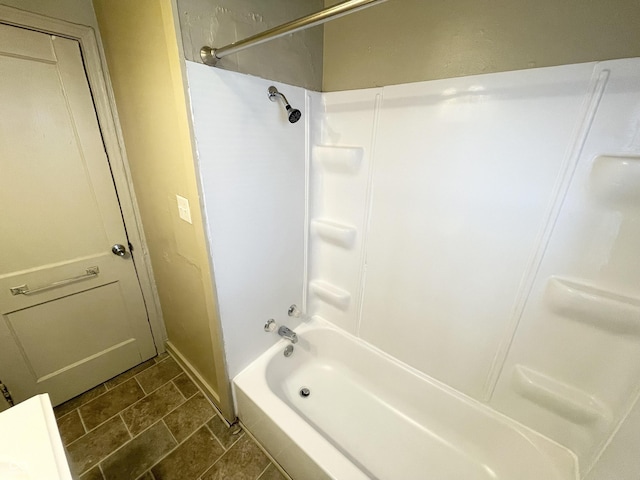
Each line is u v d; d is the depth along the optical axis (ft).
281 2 3.53
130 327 5.60
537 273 3.20
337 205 4.92
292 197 4.58
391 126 3.85
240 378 4.50
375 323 5.07
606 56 2.38
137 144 4.11
